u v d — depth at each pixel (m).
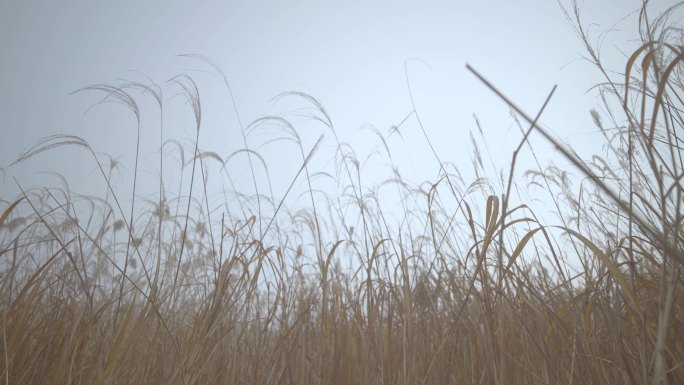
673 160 0.90
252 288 2.23
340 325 2.12
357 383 2.01
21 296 1.80
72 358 1.75
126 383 1.90
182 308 2.67
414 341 1.99
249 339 2.42
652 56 0.99
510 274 1.74
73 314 1.99
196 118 2.77
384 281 2.33
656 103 0.92
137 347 2.07
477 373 1.83
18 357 1.91
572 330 1.62
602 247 2.16
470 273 2.23
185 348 1.96
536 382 1.80
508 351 1.78
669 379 1.42
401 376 1.92
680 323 1.47
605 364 1.65
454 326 1.98
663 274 1.06
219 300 2.07
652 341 1.41
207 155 3.19
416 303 2.29
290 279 2.67
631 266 1.38
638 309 1.31
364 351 2.11
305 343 2.09
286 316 2.27
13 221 2.70
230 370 2.05
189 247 3.11
